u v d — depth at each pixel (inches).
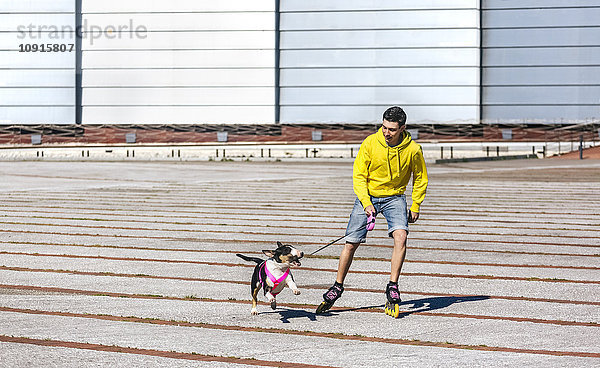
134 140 2207.2
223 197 802.8
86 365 225.5
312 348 247.0
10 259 425.4
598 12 2129.7
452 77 2158.0
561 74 2146.9
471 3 2144.4
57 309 305.1
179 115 2204.7
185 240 504.1
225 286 354.9
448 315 297.3
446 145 2158.0
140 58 2201.0
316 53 2182.6
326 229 562.3
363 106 2178.9
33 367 223.0
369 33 2167.8
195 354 239.1
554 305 315.0
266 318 291.4
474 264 416.2
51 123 2204.7
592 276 381.1
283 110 2199.8
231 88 2191.2
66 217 625.0
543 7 2142.0
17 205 713.0
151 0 2188.7
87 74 2208.4
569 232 547.8
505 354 239.5
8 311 301.0
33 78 2199.8
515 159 1785.2
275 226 577.6
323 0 2171.5
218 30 2185.0
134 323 282.5
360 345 251.3
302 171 1246.3
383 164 287.3
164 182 997.8
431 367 224.7
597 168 1347.2
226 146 2155.5
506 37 2153.1
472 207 711.7
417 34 2159.2
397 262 287.7
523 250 465.7
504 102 2162.9
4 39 2192.4
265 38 2177.7
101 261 422.0
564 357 235.9
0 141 2201.0
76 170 1242.6
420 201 296.0
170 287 351.9
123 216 634.8
